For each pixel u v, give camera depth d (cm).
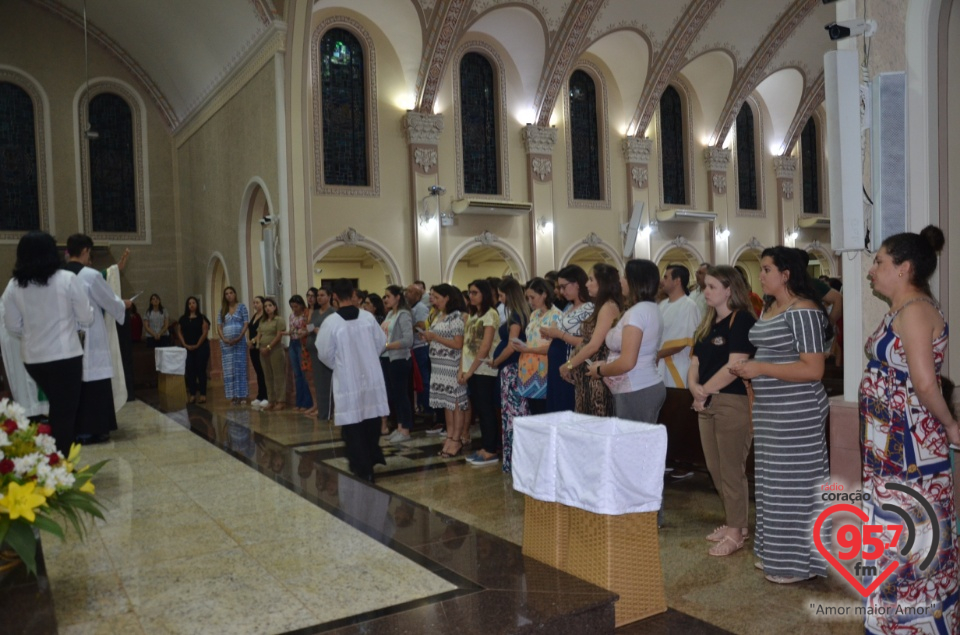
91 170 1442
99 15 1358
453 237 1469
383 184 1389
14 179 1368
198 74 1312
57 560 319
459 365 630
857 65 372
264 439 623
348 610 262
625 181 1720
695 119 1838
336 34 1363
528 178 1561
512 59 1532
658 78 1645
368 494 428
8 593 278
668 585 340
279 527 362
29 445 267
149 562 315
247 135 1154
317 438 727
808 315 327
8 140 1364
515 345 519
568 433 293
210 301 1378
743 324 368
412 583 287
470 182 1507
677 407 506
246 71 1141
